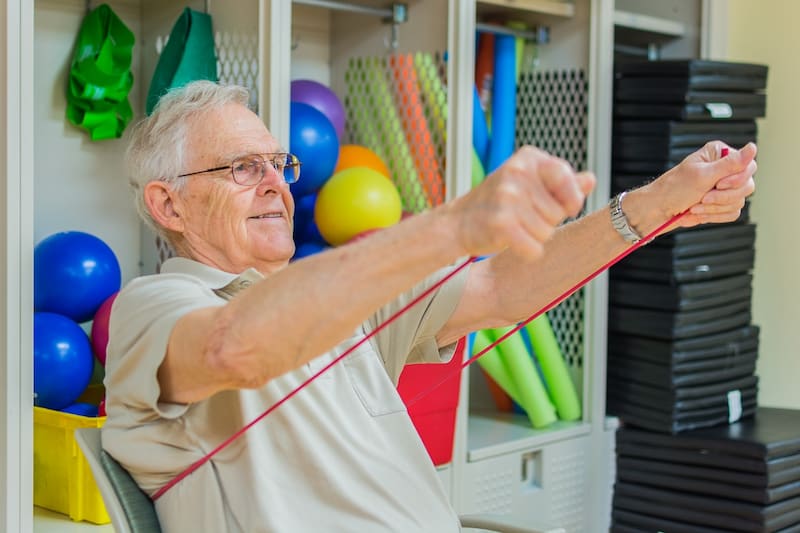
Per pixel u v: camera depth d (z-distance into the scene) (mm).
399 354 1739
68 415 2164
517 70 3184
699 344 2975
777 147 3361
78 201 2631
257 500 1474
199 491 1482
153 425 1460
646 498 2941
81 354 2271
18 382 1947
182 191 1661
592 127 3010
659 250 2945
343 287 1125
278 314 1155
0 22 1927
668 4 3477
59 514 2227
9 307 1932
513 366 2973
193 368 1262
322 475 1530
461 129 2691
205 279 1613
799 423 3049
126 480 1491
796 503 2824
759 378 3285
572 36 3080
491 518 1760
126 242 2730
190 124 1662
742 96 3023
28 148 1943
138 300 1448
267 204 1701
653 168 2955
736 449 2789
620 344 3057
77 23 2586
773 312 3379
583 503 3053
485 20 3209
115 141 2697
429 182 2809
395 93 2863
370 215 2564
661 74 2934
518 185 1022
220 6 2473
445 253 1082
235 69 2449
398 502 1582
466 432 2693
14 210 1931
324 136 2557
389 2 2832
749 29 3422
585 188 1043
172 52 2457
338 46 3002
